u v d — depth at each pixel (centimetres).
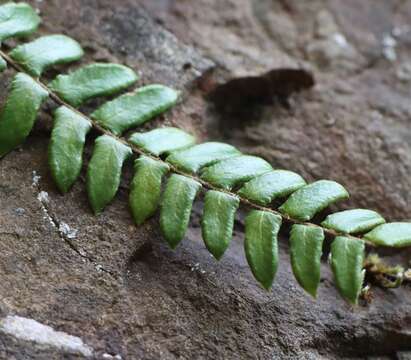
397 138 48
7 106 42
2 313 40
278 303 43
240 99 48
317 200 42
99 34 47
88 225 43
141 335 41
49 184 43
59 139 42
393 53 52
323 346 43
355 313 43
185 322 42
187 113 47
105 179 42
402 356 43
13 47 45
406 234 41
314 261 41
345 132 48
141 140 43
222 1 51
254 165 42
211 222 42
